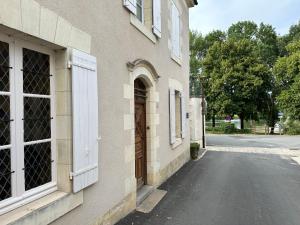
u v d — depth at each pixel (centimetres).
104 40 471
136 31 616
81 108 388
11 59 307
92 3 431
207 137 2627
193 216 573
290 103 2969
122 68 543
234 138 2522
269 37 3834
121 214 531
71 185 372
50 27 336
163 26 840
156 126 759
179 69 1061
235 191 771
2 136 298
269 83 3150
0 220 281
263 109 3250
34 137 341
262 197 719
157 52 779
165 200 671
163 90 840
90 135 410
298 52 2983
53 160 367
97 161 429
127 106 564
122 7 541
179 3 1056
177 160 1022
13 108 308
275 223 547
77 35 390
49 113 364
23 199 319
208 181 877
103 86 470
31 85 338
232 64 3112
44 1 326
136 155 683
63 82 369
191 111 1894
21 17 293
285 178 949
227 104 3052
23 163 319
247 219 564
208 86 3225
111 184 492
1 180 296
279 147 1888
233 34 3909
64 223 363
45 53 355
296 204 666
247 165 1189
